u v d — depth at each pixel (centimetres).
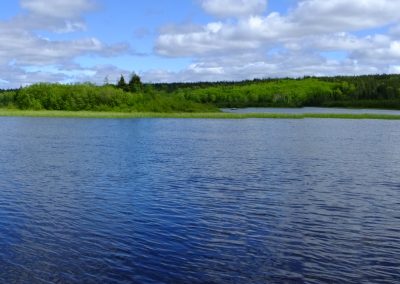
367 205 2673
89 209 2503
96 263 1709
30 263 1697
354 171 3947
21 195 2838
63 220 2269
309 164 4366
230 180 3444
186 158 4747
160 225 2203
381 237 2066
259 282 1573
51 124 10288
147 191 3005
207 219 2322
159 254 1811
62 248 1859
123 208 2533
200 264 1717
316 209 2566
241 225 2225
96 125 10156
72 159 4572
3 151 5197
